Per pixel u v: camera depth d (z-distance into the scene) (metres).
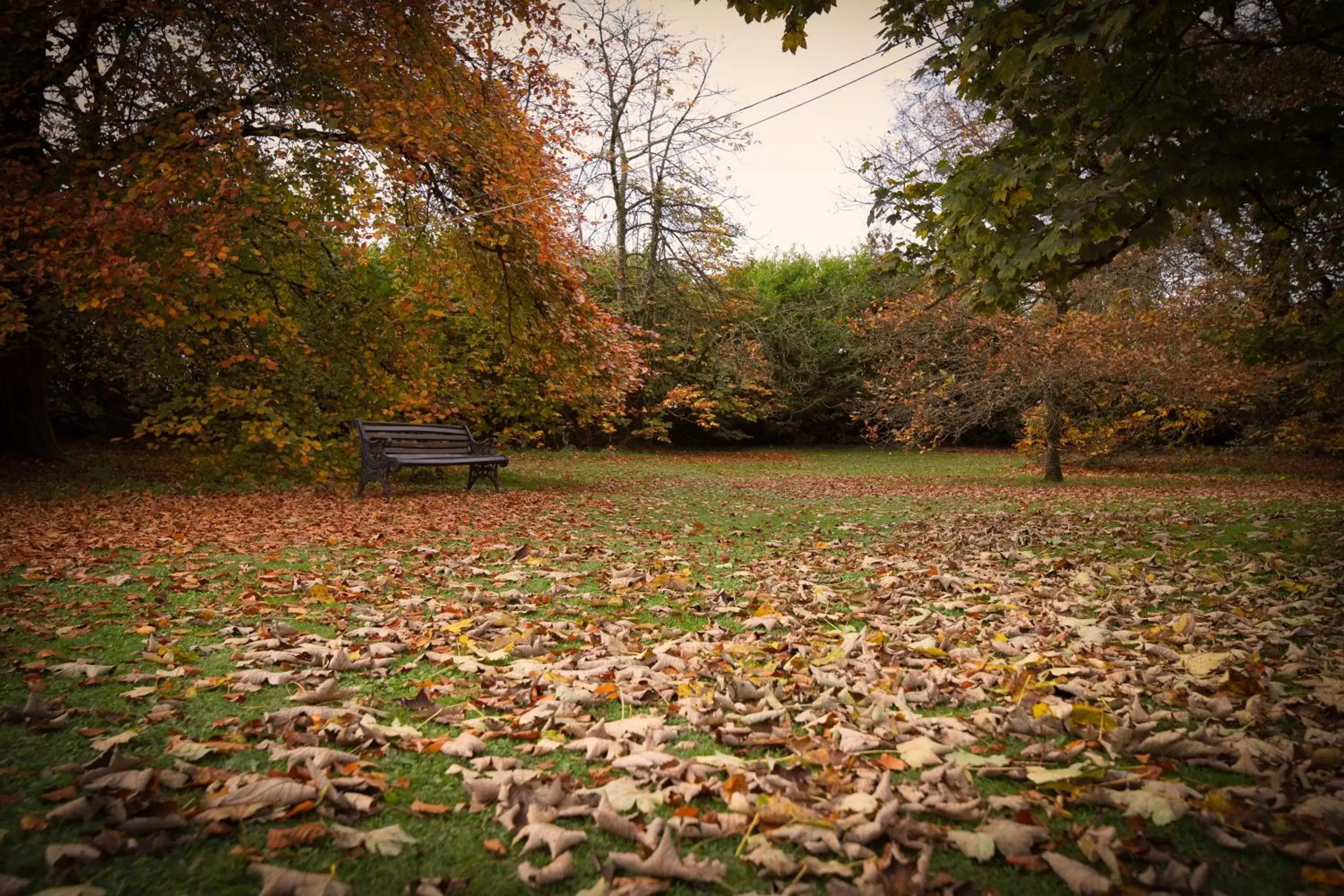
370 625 3.78
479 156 10.87
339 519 7.71
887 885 1.67
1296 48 6.95
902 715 2.67
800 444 33.09
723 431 29.33
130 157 8.42
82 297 7.88
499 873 1.74
